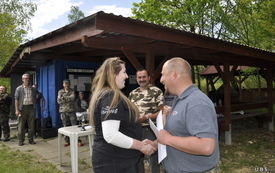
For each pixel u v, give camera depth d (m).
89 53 5.90
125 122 1.53
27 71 8.86
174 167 1.54
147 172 3.34
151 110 3.12
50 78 6.85
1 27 12.86
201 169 1.46
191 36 3.94
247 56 5.84
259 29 9.82
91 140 3.88
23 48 5.38
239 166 4.16
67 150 5.00
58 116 6.59
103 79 1.60
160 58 6.59
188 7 10.93
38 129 6.46
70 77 6.73
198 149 1.28
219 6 10.95
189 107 1.40
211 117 1.35
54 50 5.69
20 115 5.44
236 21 11.24
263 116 7.60
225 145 5.65
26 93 5.50
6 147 5.35
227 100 5.88
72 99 5.49
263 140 6.18
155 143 1.75
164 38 3.51
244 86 14.57
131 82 8.05
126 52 3.75
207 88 12.66
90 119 1.59
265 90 11.62
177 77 1.53
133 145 1.52
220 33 12.01
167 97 3.27
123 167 1.56
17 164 4.10
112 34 3.48
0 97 5.92
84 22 3.07
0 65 13.12
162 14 10.55
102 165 1.55
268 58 6.12
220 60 5.80
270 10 8.62
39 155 4.66
